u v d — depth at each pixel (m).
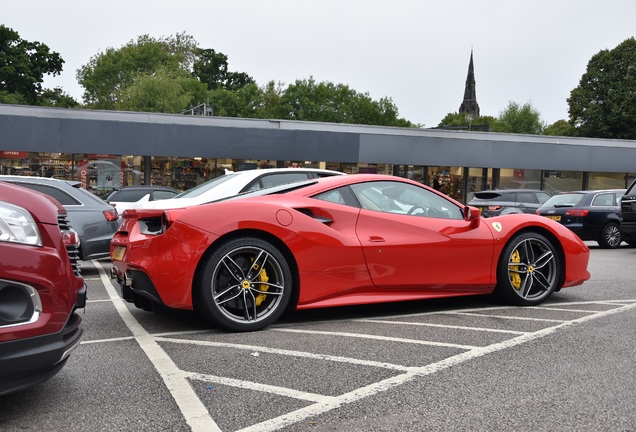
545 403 2.87
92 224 7.71
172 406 2.81
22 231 2.57
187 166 23.50
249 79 80.56
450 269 5.09
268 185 6.85
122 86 54.62
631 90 54.72
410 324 4.67
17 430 2.50
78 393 2.99
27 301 2.51
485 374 3.33
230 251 4.25
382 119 71.06
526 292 5.50
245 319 4.36
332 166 24.92
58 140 21.53
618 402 2.89
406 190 5.16
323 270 4.58
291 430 2.52
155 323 4.70
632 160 28.66
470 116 91.31
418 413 2.73
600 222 13.18
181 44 63.28
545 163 27.59
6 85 55.47
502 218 5.48
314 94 68.69
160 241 4.15
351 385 3.13
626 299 5.94
